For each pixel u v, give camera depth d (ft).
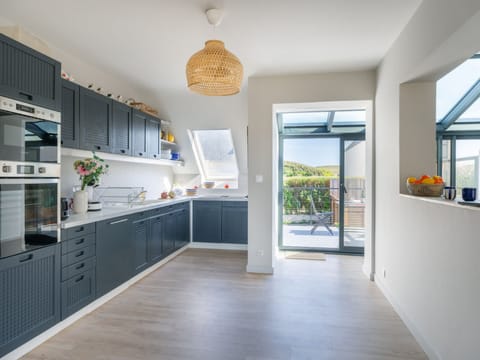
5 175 6.56
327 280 12.21
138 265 11.94
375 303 9.99
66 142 9.41
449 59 7.32
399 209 9.27
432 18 6.84
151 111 15.16
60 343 7.58
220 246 17.54
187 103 15.93
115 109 11.93
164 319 8.86
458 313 5.85
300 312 9.31
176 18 8.20
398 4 7.50
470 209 5.45
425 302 7.34
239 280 12.20
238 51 10.30
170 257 15.28
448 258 6.27
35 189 7.30
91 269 9.27
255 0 7.31
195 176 19.42
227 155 18.93
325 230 17.26
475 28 5.70
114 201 13.73
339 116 16.06
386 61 10.50
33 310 7.29
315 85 12.50
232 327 8.38
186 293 10.84
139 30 8.93
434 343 6.82
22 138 6.98
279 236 17.51
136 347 7.41
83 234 8.93
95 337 7.87
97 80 12.17
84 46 10.06
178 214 15.99
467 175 15.29
